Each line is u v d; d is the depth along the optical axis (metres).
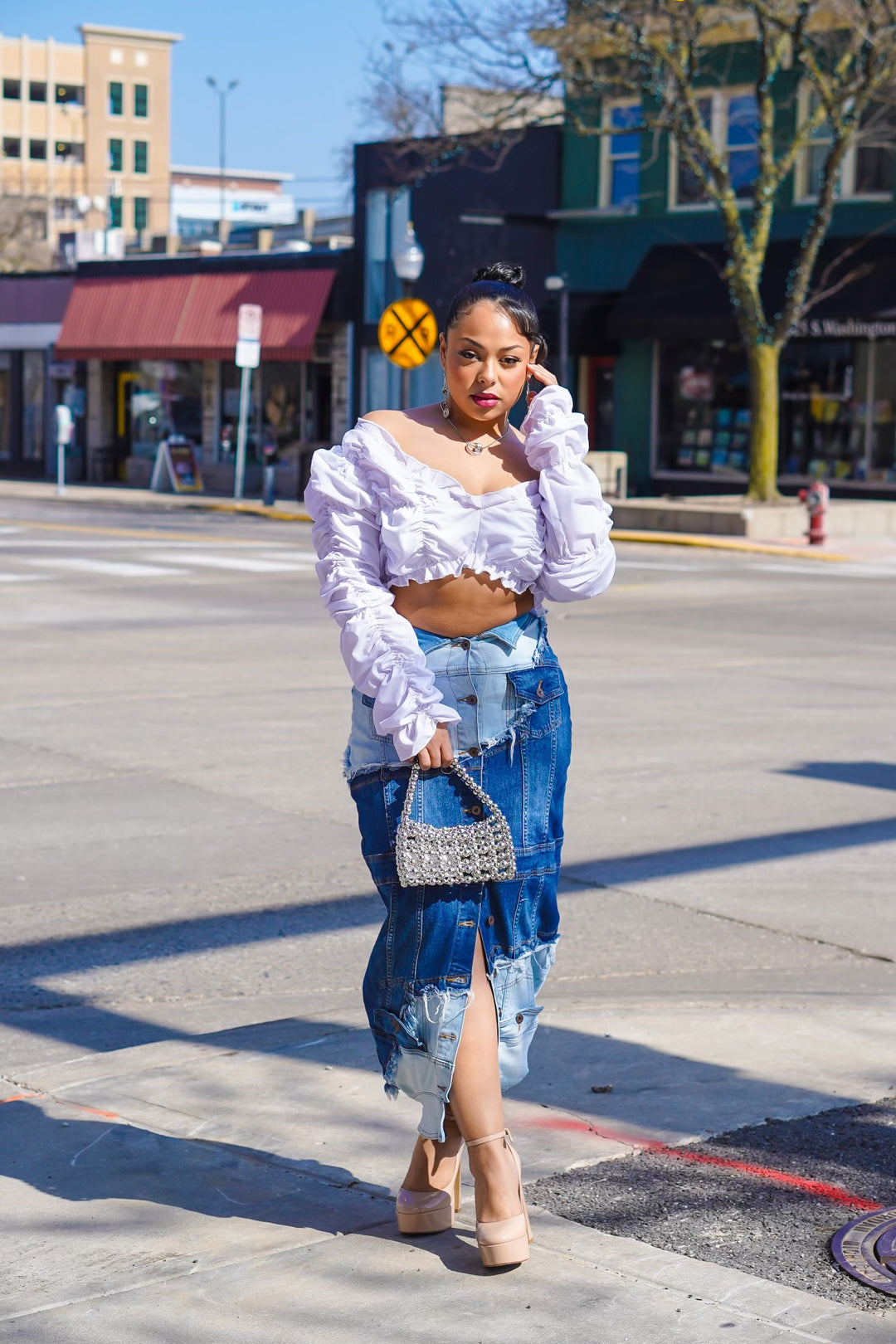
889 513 27.81
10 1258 3.21
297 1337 2.89
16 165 108.00
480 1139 3.15
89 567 19.36
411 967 3.16
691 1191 3.51
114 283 39.78
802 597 18.27
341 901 6.36
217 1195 3.50
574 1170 3.62
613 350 32.62
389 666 3.08
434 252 34.22
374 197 34.75
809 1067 4.29
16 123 108.44
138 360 39.53
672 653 13.41
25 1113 3.99
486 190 33.62
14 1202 3.47
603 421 33.59
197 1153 3.72
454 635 3.22
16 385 42.62
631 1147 3.75
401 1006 3.19
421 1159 3.30
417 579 3.19
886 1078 4.22
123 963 5.59
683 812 7.84
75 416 41.06
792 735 9.84
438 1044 3.15
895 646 14.14
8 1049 4.72
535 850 3.24
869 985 5.30
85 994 5.27
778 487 31.00
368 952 5.73
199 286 37.84
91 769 8.65
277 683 11.41
